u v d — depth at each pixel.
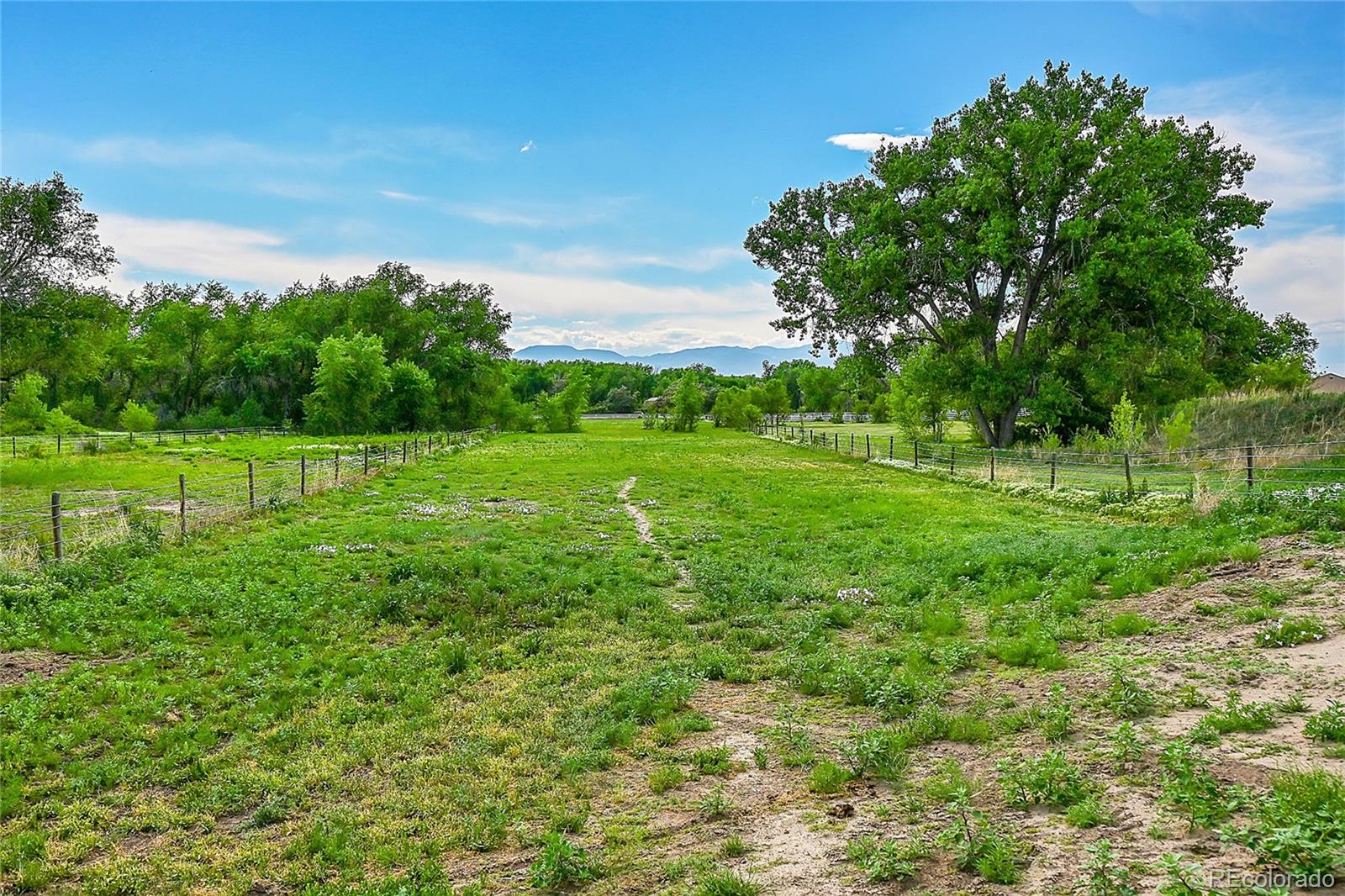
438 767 7.13
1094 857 4.40
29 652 9.96
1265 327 40.25
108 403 82.69
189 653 9.96
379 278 88.12
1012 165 35.50
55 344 46.75
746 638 10.55
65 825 6.29
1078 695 7.40
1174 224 33.97
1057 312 37.28
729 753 7.13
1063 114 36.72
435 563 14.29
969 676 8.54
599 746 7.40
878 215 38.78
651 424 85.88
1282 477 20.22
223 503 20.89
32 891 5.51
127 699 8.50
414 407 77.44
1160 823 4.75
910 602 12.02
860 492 26.66
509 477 32.69
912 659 9.00
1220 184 39.88
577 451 49.19
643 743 7.50
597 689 8.91
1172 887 3.86
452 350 84.88
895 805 5.70
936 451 38.50
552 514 21.89
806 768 6.66
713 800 6.05
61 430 57.94
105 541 15.02
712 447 54.09
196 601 11.90
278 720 8.23
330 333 84.00
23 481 28.48
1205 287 38.38
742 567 14.91
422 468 35.41
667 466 38.12
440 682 9.21
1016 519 19.67
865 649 9.70
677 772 6.64
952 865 4.74
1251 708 6.22
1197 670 7.61
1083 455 29.33
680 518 21.59
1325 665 7.25
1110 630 9.26
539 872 5.14
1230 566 11.12
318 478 26.56
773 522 20.70
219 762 7.28
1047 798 5.31
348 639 10.73
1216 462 24.02
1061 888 4.28
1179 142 35.59
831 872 4.89
